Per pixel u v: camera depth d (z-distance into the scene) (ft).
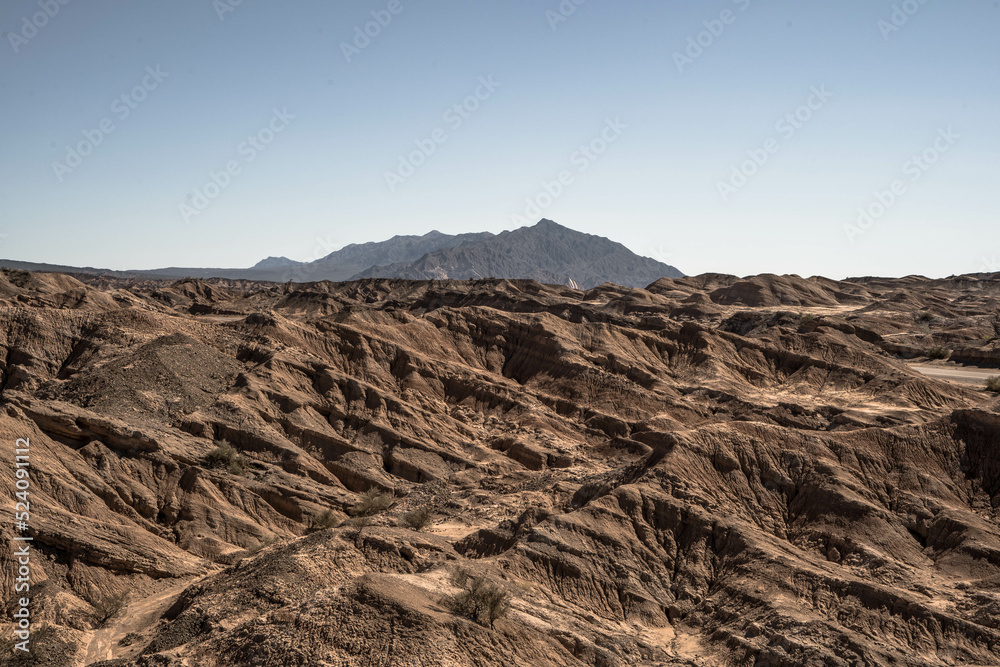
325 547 114.32
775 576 113.60
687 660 101.30
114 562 131.23
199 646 91.56
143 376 205.05
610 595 116.16
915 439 146.10
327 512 166.81
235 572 115.14
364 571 111.75
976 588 112.78
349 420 214.07
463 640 87.66
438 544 124.98
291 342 244.22
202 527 153.58
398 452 203.00
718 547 123.13
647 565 121.29
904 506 132.67
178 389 203.62
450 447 212.02
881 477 139.44
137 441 166.81
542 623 99.30
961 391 234.38
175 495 159.74
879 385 239.30
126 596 126.93
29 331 236.43
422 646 84.38
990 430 145.48
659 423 219.61
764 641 101.96
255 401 205.16
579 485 157.17
